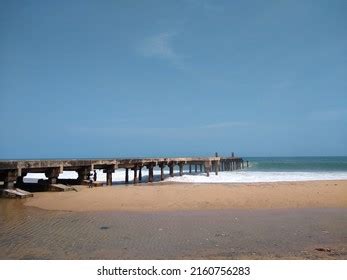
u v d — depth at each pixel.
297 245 8.45
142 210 13.77
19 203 15.47
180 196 16.72
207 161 40.31
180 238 9.24
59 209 14.11
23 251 8.14
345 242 8.72
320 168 58.75
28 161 17.91
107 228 10.57
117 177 39.00
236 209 13.91
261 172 48.16
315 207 14.32
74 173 47.41
